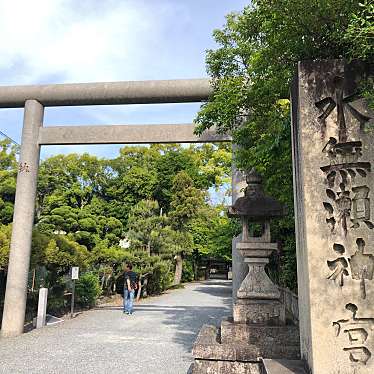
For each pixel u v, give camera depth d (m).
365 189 3.44
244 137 6.77
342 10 3.60
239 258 8.48
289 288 9.95
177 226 26.47
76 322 11.28
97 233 19.42
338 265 3.37
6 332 9.15
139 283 18.39
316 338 3.26
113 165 28.12
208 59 7.18
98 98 9.58
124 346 7.98
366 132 3.51
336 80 3.66
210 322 11.30
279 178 6.27
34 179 9.84
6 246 9.75
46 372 5.98
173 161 29.28
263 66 5.17
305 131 3.62
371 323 3.23
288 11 3.85
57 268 12.72
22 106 10.23
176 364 6.50
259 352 4.62
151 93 9.35
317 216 3.46
